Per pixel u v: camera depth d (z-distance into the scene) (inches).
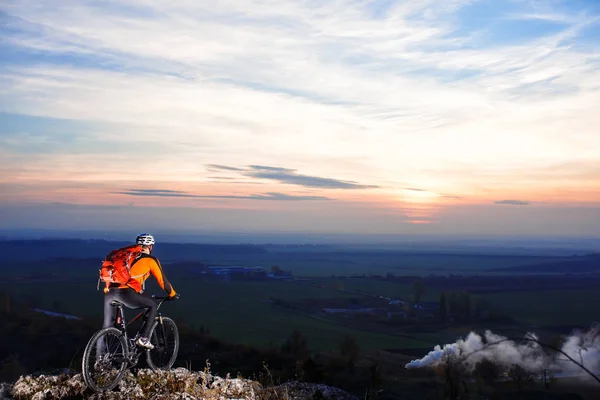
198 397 310.0
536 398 456.4
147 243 331.9
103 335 303.1
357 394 442.9
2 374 500.1
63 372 326.3
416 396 834.2
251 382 344.8
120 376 312.5
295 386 371.9
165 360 350.9
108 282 317.7
